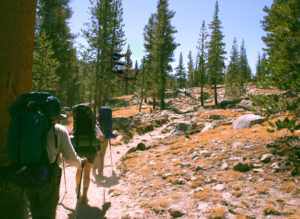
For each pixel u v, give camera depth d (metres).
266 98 5.79
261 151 6.02
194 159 6.72
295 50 5.88
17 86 2.51
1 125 2.41
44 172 2.00
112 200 4.71
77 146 4.38
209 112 26.61
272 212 3.38
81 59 29.70
